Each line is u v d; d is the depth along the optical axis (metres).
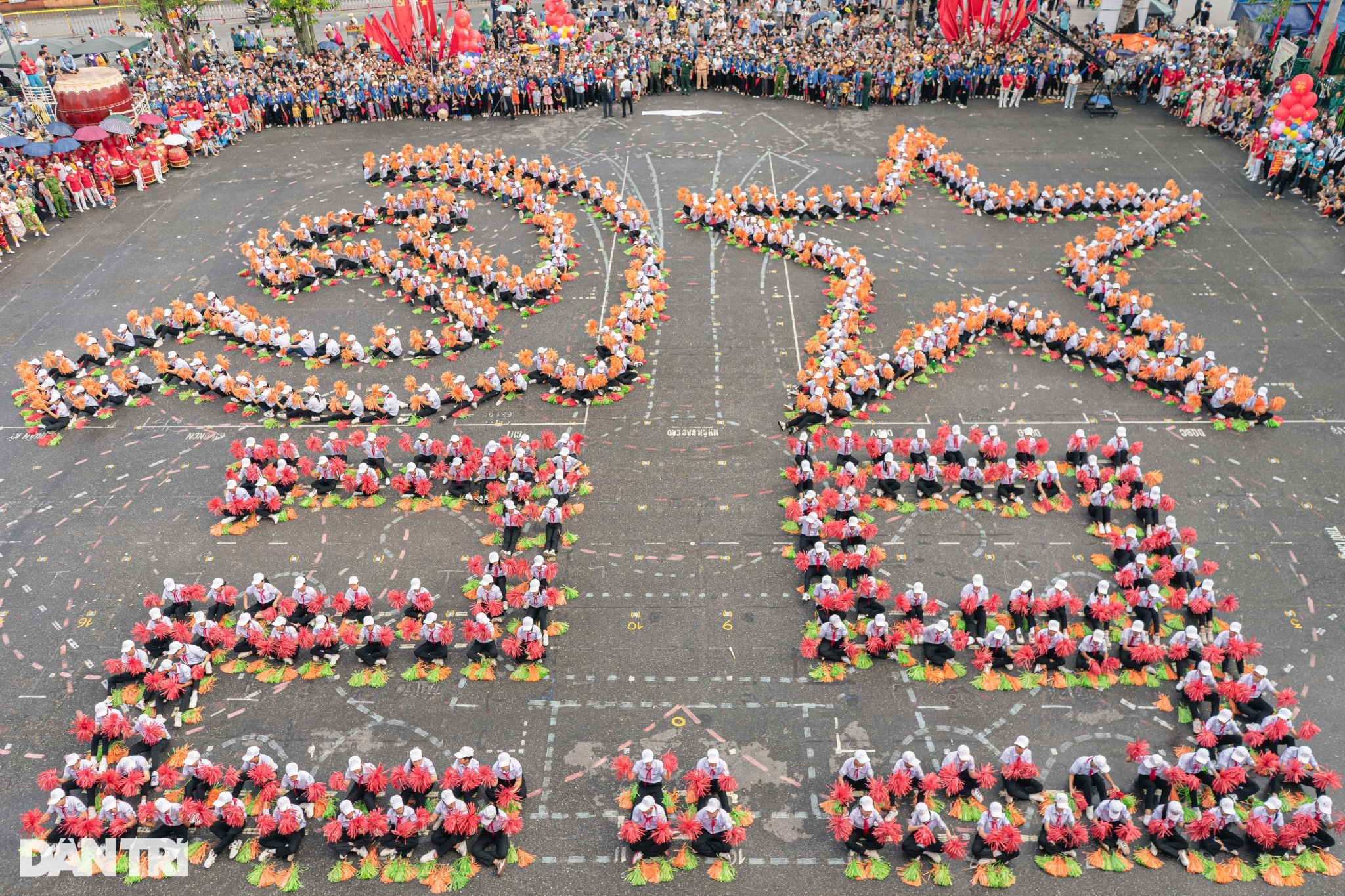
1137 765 20.67
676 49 63.41
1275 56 52.62
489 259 39.75
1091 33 62.06
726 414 32.56
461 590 25.88
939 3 59.88
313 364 35.72
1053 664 22.92
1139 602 23.44
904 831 19.64
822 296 39.66
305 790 20.23
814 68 59.91
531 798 20.52
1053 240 43.41
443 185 50.16
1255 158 47.28
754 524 27.83
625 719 22.23
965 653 23.67
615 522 28.00
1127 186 44.81
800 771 20.94
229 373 35.66
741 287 40.50
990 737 21.58
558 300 39.69
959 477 28.55
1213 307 37.62
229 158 55.66
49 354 34.34
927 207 47.00
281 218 47.62
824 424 31.38
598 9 77.44
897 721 22.05
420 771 19.73
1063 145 52.66
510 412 32.88
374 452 29.58
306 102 60.06
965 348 35.38
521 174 50.38
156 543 27.89
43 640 24.80
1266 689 21.33
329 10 77.00
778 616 24.86
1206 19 64.81
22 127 55.72
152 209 49.19
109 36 67.75
